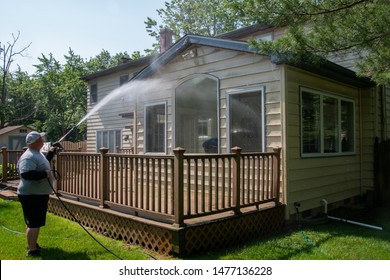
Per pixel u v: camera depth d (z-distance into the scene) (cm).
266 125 573
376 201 786
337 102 713
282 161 549
